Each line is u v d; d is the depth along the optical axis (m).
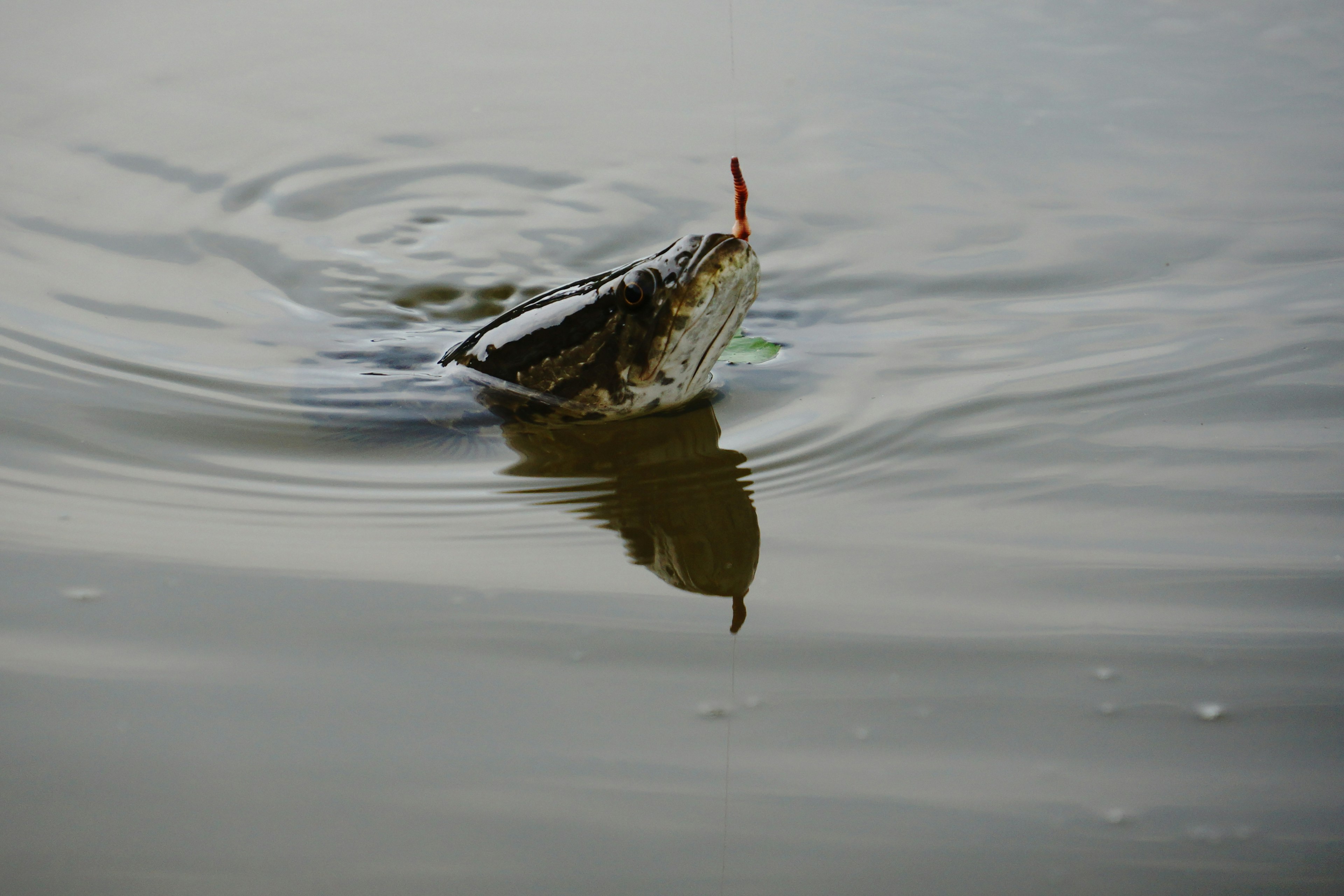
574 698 7.84
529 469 10.91
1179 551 9.25
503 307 14.97
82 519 9.75
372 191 17.80
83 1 23.70
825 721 7.62
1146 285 14.06
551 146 18.91
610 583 9.15
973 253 15.22
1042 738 7.45
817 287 14.66
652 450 11.21
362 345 13.63
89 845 6.59
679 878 6.42
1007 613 8.62
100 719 7.54
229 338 13.58
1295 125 17.95
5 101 19.75
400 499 10.33
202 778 7.09
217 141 18.95
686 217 16.95
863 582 9.06
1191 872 6.46
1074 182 16.83
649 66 21.31
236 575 9.11
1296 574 8.88
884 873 6.47
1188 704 7.67
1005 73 20.30
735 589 9.04
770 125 19.11
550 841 6.68
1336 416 11.04
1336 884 6.34
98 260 15.30
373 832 6.73
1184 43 21.08
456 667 8.12
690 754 7.35
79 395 11.80
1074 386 11.91
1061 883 6.40
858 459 10.85
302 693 7.84
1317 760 7.20
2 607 8.58
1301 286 13.69
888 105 19.50
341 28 23.12
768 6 23.52
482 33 22.88
